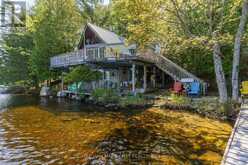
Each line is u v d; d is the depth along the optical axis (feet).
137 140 27.96
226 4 55.16
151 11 50.98
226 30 57.52
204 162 20.86
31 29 93.25
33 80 103.91
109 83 74.23
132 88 64.90
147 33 53.88
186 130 31.68
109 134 30.78
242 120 27.55
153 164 21.02
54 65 82.38
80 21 112.47
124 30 92.43
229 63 62.44
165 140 27.61
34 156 23.50
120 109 50.39
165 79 77.56
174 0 48.80
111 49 60.08
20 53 98.78
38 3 98.48
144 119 39.19
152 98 54.70
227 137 27.99
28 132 32.53
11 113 48.67
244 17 43.70
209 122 35.99
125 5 55.77
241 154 17.38
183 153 23.27
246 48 61.67
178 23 52.39
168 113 43.65
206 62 68.39
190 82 57.57
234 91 43.80
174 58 74.13
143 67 71.92
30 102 67.26
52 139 29.07
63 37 92.22
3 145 26.96
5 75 104.37
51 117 43.47
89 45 80.69
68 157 23.15
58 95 81.35
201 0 49.75
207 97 51.85
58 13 92.94
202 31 56.18
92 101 62.08
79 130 33.17
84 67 70.85
